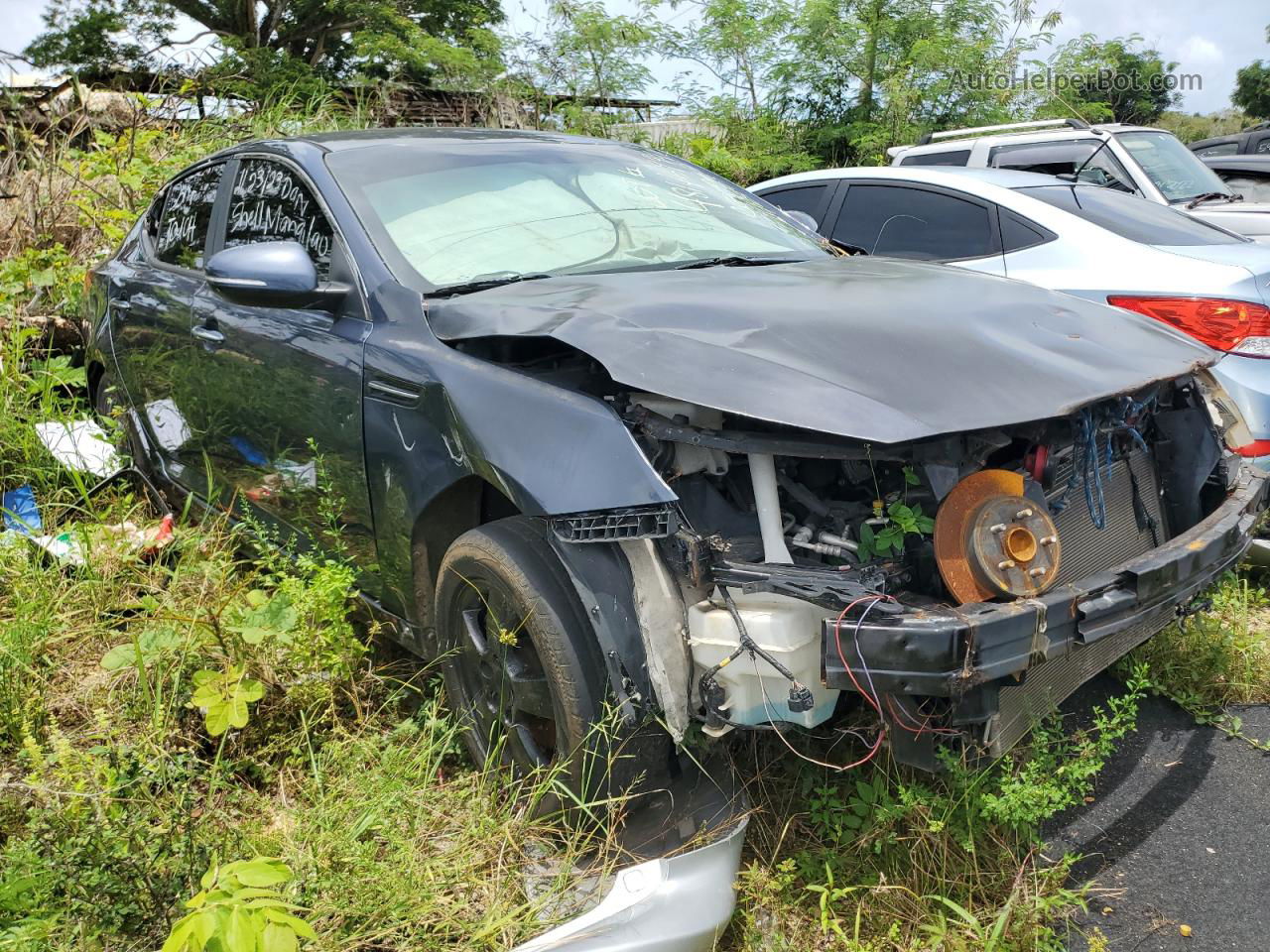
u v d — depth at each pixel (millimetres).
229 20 25984
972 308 2596
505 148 3477
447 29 23969
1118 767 2893
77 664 3027
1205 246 4613
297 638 2787
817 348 2250
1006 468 2348
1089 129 7188
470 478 2547
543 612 2244
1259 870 2445
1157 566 2258
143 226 4445
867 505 2252
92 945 1986
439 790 2502
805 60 12867
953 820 2320
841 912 2234
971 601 2020
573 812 2291
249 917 1666
